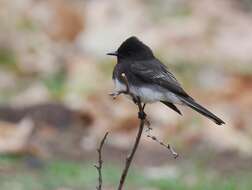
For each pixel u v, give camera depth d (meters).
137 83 10.94
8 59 20.23
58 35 21.73
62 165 14.20
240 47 21.80
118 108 17.14
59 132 16.00
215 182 13.98
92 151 15.41
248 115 17.77
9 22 21.20
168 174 14.34
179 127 16.62
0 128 15.40
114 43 21.66
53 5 22.31
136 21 22.27
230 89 18.94
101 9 22.53
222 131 16.47
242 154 15.66
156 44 21.58
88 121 16.44
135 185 13.75
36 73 20.00
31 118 16.19
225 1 23.52
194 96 18.78
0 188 13.21
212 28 22.33
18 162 14.32
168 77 11.02
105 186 13.61
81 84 19.19
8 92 18.88
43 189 13.36
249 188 13.84
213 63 20.98
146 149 15.66
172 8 23.02
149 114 17.05
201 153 15.57
